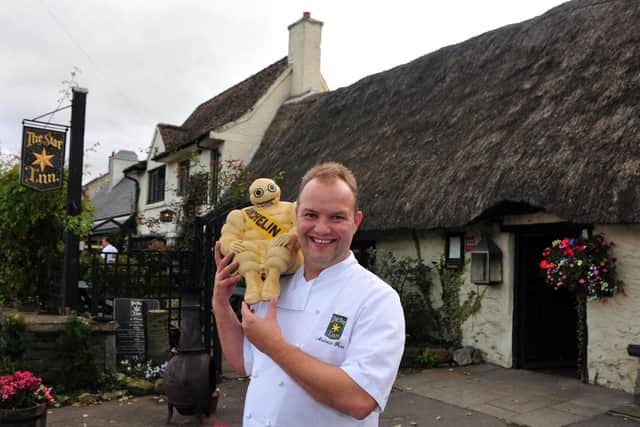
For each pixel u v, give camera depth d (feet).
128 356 23.13
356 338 5.23
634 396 17.88
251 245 6.44
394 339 5.19
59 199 25.14
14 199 24.61
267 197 6.95
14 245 25.72
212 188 31.65
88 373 19.45
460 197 23.75
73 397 18.70
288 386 5.40
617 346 19.67
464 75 34.40
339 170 5.65
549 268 20.89
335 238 5.48
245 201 25.93
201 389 16.40
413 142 31.83
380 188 29.76
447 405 18.34
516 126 25.13
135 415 17.25
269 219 6.72
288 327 5.65
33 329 19.13
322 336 5.36
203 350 16.94
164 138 56.18
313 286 5.67
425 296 28.22
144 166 63.98
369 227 28.02
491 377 22.09
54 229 26.05
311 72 54.13
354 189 5.67
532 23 32.78
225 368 23.70
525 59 30.22
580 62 25.72
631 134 19.47
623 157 18.89
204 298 21.80
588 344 20.71
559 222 21.97
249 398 5.82
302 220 5.57
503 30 35.01
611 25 26.35
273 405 5.45
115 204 80.53
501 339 24.32
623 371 19.44
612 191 18.19
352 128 40.34
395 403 18.69
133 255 31.19
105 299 27.30
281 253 6.03
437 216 24.29
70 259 23.02
